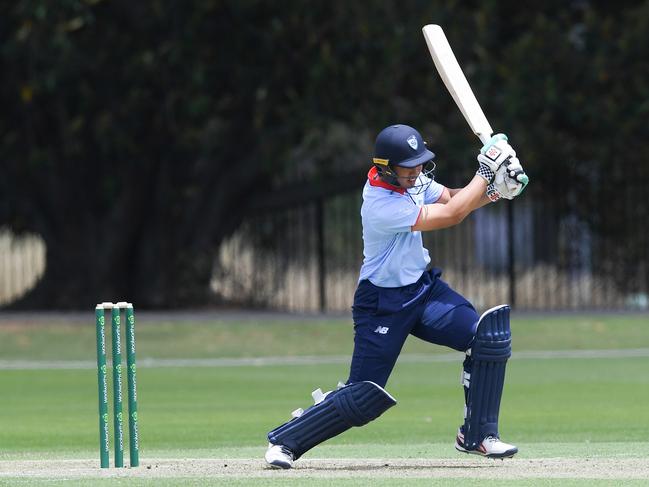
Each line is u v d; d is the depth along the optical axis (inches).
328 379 2409.0
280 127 3659.0
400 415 1831.9
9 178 3764.8
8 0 3459.6
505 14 3868.1
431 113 3641.7
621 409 1856.5
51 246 3821.4
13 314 3582.7
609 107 3627.0
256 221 3986.2
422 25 3538.4
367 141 4079.7
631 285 3838.6
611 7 3870.6
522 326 3228.3
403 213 1128.2
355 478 1062.4
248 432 1625.2
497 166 1117.1
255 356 2886.3
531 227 4111.7
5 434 1628.9
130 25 3555.6
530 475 1081.4
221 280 3969.0
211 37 3553.2
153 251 3814.0
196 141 3644.2
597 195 3799.2
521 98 3558.1
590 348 2967.5
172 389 2236.7
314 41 3506.4
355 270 4087.1
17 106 3695.9
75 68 3447.3
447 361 2738.7
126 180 3732.8
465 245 3934.5
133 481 1051.3
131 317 1136.2
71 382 2395.4
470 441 1170.0
